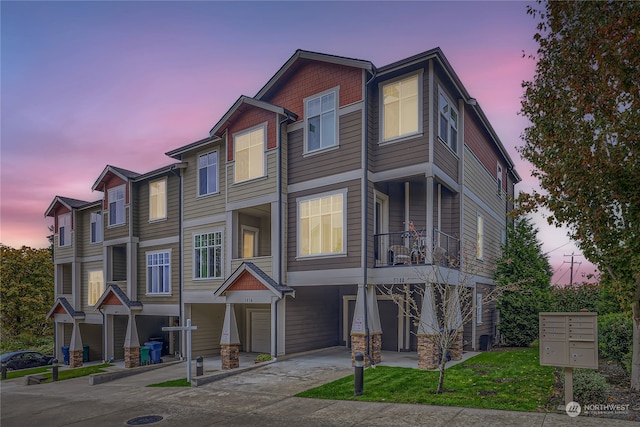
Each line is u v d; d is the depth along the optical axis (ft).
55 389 52.08
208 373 45.24
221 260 58.54
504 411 26.02
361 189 45.78
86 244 83.46
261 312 63.36
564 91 31.22
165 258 67.10
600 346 39.24
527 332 58.44
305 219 50.11
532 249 62.08
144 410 34.19
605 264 31.45
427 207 43.80
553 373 35.70
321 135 49.93
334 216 47.60
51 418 35.12
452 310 32.68
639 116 27.45
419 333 40.86
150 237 70.13
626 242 28.91
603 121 29.04
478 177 59.93
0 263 101.40
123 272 78.79
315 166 49.90
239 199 55.42
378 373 39.01
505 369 38.22
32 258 105.09
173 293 65.21
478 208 59.26
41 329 105.29
